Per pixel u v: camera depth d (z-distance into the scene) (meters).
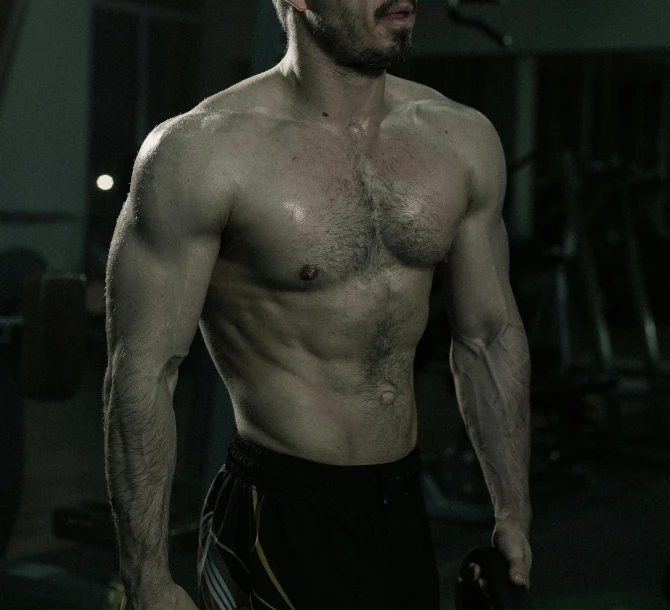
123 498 1.21
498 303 1.47
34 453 2.57
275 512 1.32
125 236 1.22
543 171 7.71
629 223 5.03
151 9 2.63
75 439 2.58
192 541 2.25
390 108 1.39
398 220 1.31
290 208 1.25
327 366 1.32
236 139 1.24
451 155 1.38
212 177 1.20
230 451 1.40
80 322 2.11
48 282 2.06
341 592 1.31
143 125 2.63
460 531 3.74
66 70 2.52
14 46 2.44
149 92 2.63
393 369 1.36
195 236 1.21
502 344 1.48
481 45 4.78
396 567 1.36
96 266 2.58
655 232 8.93
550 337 4.75
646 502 4.22
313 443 1.32
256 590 1.31
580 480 4.45
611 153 9.80
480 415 1.49
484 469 1.50
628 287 8.80
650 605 3.06
